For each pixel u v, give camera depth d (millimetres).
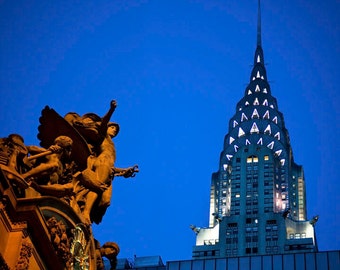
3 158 33906
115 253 41031
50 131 40594
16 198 32906
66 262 35062
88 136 41688
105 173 40312
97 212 40531
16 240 32375
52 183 36094
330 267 159875
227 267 164375
